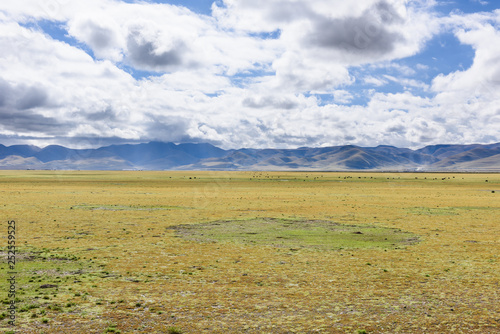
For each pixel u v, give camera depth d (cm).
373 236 3491
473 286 1956
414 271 2253
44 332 1339
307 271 2241
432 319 1509
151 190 9931
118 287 1894
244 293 1820
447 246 3031
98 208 5534
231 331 1377
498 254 2730
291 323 1458
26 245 2889
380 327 1427
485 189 11181
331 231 3766
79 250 2753
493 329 1412
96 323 1433
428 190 10650
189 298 1741
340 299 1744
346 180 16238
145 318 1491
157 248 2875
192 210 5494
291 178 17725
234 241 3200
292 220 4538
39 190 9331
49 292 1791
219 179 16325
